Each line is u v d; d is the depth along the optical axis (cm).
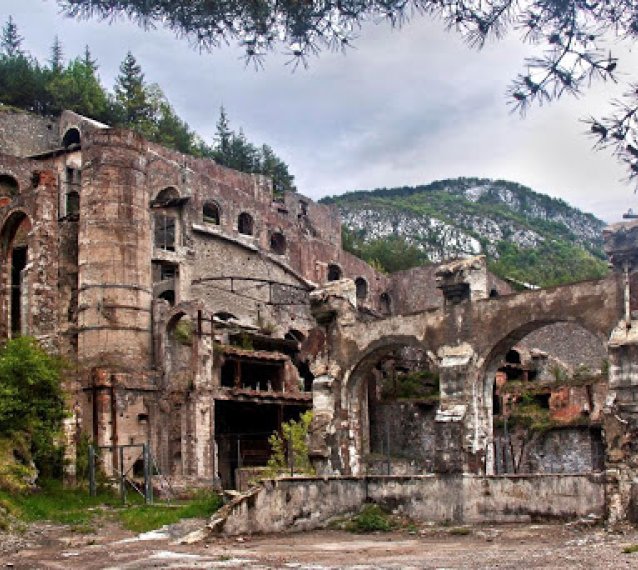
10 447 3897
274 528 3106
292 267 7844
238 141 11131
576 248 19238
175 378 5272
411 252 10544
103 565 2419
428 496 3375
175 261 6378
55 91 9062
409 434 5453
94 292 5291
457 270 3609
